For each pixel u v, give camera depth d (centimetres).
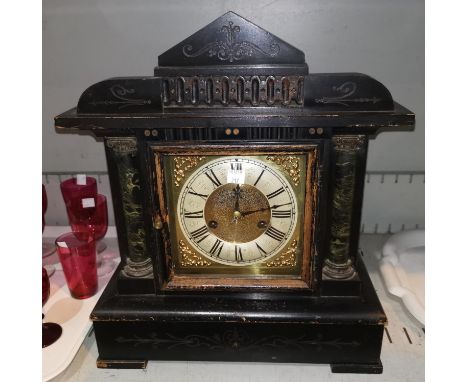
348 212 93
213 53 85
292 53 84
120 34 122
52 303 114
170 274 100
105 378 99
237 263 99
